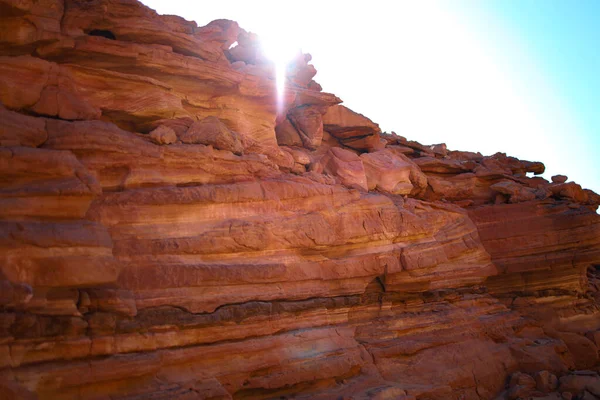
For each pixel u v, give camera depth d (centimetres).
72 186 996
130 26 1305
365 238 1546
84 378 958
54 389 930
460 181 2183
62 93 1159
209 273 1189
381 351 1479
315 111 1788
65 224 986
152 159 1203
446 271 1791
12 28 1130
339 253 1507
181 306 1136
